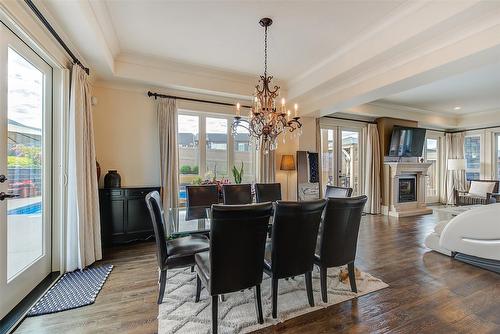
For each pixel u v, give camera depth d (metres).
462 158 7.75
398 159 6.70
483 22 2.21
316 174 5.37
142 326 1.85
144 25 2.78
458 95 5.30
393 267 2.97
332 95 4.18
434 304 2.18
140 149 4.09
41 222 2.51
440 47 2.58
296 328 1.85
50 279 2.55
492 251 2.85
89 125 3.04
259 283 1.88
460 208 4.25
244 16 2.60
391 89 3.38
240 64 3.81
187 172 4.52
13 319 1.90
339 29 2.84
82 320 1.92
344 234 2.19
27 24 1.96
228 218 1.65
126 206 3.70
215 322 1.72
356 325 1.88
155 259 3.16
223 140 4.82
